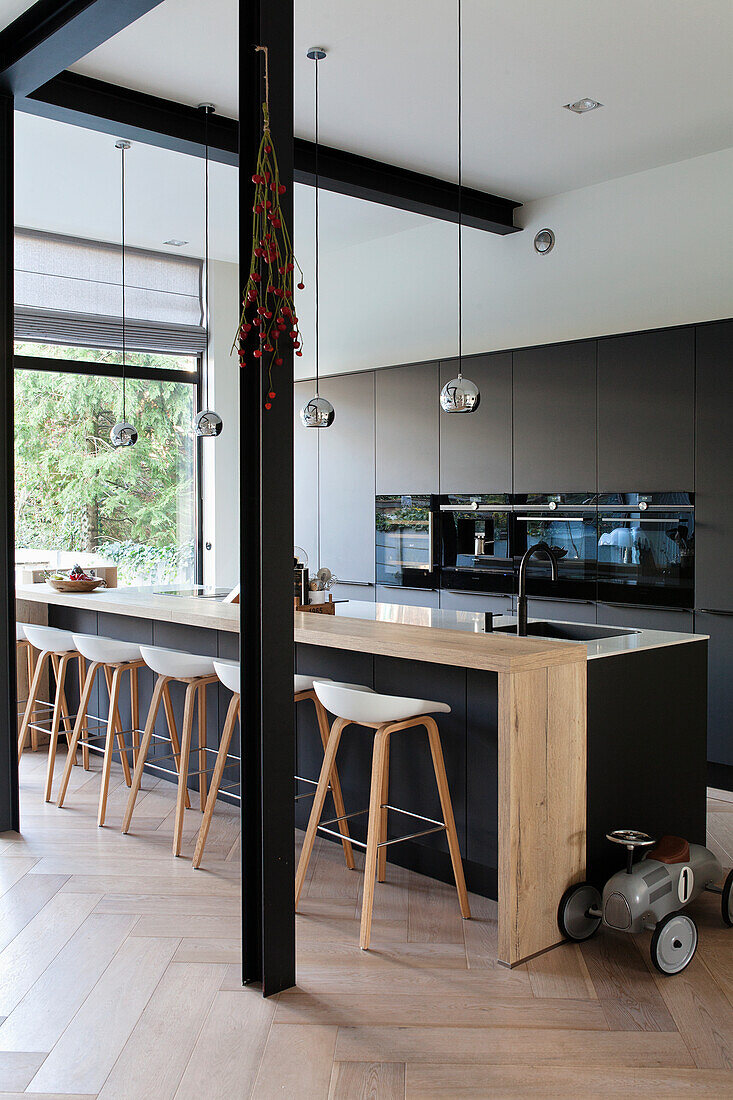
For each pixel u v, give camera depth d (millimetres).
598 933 3342
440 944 3205
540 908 3146
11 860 3957
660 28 3875
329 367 7680
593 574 5336
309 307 7832
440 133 5016
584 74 4305
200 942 3207
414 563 6387
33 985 2914
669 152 5289
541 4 3678
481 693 3426
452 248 6688
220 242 7211
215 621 4262
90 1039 2621
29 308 6777
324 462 7105
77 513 7340
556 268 6062
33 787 5051
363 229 6906
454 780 3533
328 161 5277
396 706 3219
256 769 2990
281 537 2961
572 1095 2369
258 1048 2580
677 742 3758
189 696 4105
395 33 3920
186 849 4102
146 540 7699
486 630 4121
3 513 4363
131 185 5852
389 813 3803
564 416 5461
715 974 3010
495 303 6422
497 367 5820
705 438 4816
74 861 3947
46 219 6574
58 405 7211
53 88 4352
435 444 6219
